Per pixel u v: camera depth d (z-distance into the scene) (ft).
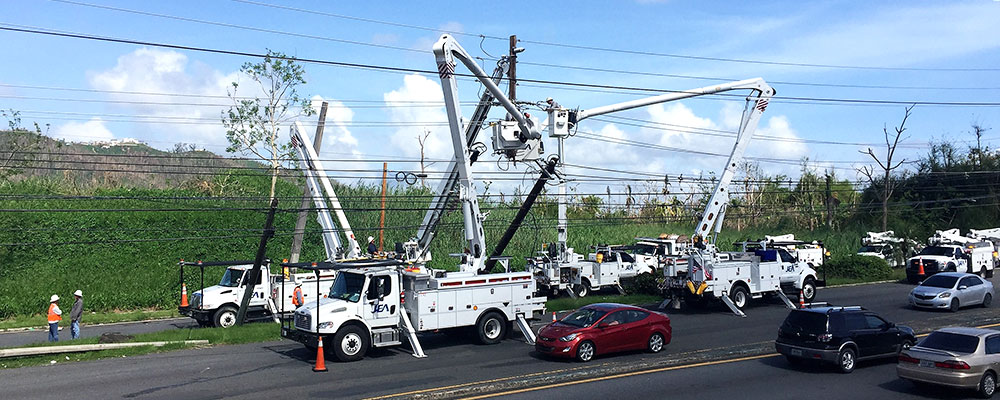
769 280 99.14
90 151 227.40
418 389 51.24
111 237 126.31
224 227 135.95
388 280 67.00
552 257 111.86
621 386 52.37
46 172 175.11
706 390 51.16
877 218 216.13
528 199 78.18
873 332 59.26
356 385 52.95
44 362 62.80
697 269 94.22
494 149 74.64
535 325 86.33
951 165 224.33
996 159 223.30
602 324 63.62
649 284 114.73
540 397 48.88
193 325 95.04
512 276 74.18
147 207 134.51
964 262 135.33
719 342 72.49
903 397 49.21
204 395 49.83
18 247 117.91
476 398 48.62
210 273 127.95
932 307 95.45
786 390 51.26
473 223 75.31
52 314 77.05
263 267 90.12
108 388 52.29
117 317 104.27
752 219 223.71
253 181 167.43
